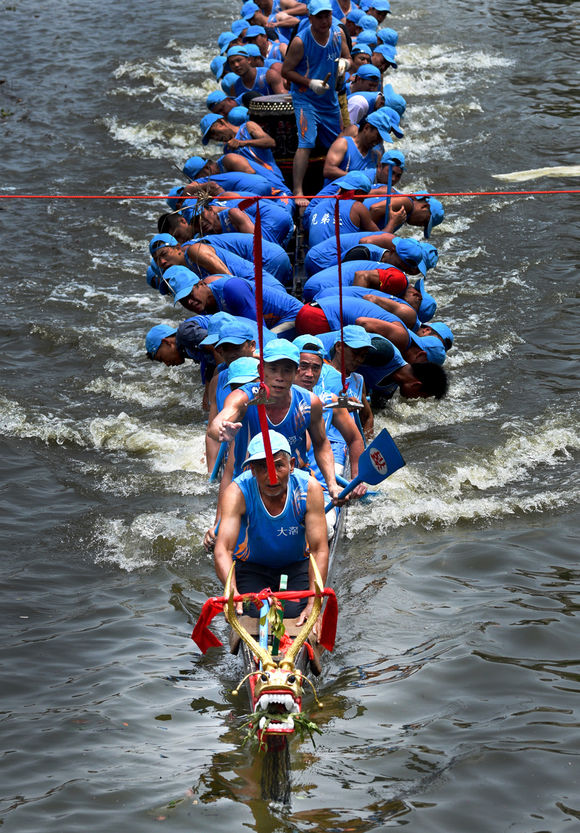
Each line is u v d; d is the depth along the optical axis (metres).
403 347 34.59
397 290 36.19
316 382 27.42
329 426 29.94
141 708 21.14
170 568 27.25
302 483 21.83
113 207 57.12
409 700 21.08
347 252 38.34
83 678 22.28
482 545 27.50
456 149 62.62
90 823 17.56
